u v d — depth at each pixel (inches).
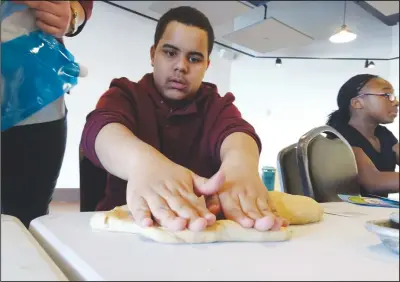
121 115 20.6
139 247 11.6
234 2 122.3
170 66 24.6
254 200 15.1
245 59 204.8
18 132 18.8
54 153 20.8
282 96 209.2
